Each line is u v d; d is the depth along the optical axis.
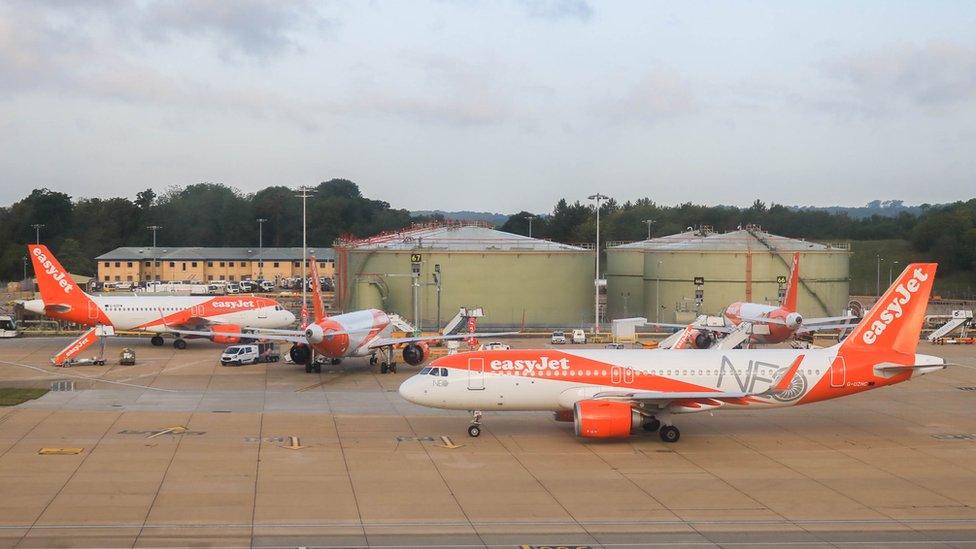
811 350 57.53
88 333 89.81
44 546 35.88
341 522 39.41
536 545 36.78
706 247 128.12
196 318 103.75
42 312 103.75
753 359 56.69
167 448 52.66
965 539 37.97
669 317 129.75
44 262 101.38
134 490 43.88
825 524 39.88
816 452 53.44
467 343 105.56
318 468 48.56
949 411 66.50
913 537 38.22
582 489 45.03
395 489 44.69
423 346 85.81
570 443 55.09
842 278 128.62
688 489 45.22
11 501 41.84
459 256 125.50
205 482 45.41
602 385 55.56
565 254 127.69
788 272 125.56
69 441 54.19
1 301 176.38
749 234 133.12
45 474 46.56
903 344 57.22
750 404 55.81
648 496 43.94
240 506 41.50
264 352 92.56
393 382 78.88
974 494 44.81
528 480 46.59
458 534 38.03
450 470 48.47
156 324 102.88
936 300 193.25
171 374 83.00
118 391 73.12
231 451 52.16
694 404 55.44
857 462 51.16
